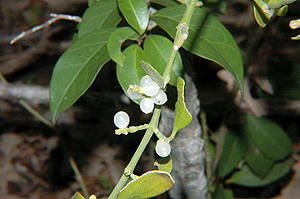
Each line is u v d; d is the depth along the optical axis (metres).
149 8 0.34
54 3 0.97
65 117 0.79
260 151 0.57
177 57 0.29
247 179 0.58
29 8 0.97
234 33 0.85
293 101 0.60
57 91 0.29
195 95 0.40
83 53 0.29
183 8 0.30
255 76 0.60
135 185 0.23
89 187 0.74
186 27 0.24
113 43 0.29
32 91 0.57
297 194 0.64
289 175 0.67
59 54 0.93
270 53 0.73
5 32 0.95
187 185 0.48
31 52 0.92
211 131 0.62
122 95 0.58
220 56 0.29
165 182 0.23
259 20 0.25
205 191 0.51
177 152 0.43
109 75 0.68
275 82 0.58
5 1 0.95
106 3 0.32
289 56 0.75
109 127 0.80
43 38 0.92
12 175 0.77
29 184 0.76
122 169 0.76
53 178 0.77
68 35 0.92
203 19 0.30
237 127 0.57
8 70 0.90
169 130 0.41
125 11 0.29
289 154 0.58
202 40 0.29
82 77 0.29
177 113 0.24
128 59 0.29
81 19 0.32
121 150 0.78
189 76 0.38
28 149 0.82
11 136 0.84
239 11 0.92
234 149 0.55
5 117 0.81
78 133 0.82
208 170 0.55
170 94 0.36
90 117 0.79
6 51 0.94
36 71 0.92
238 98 0.58
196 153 0.44
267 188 0.66
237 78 0.29
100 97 0.59
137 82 0.28
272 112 0.62
